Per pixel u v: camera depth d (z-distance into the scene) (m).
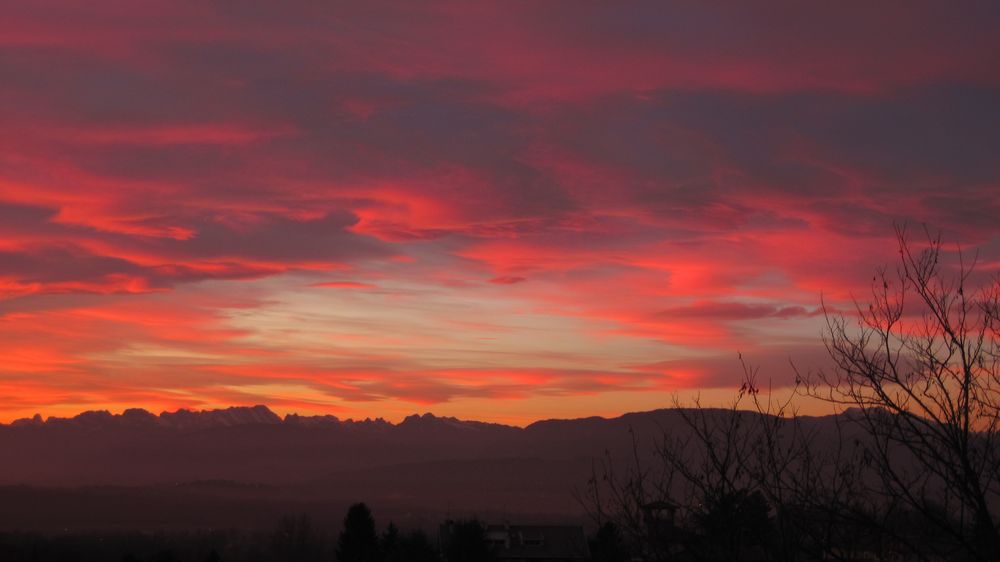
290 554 152.25
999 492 9.24
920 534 9.59
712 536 10.53
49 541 187.25
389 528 71.88
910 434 9.73
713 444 10.91
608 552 11.41
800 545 10.25
